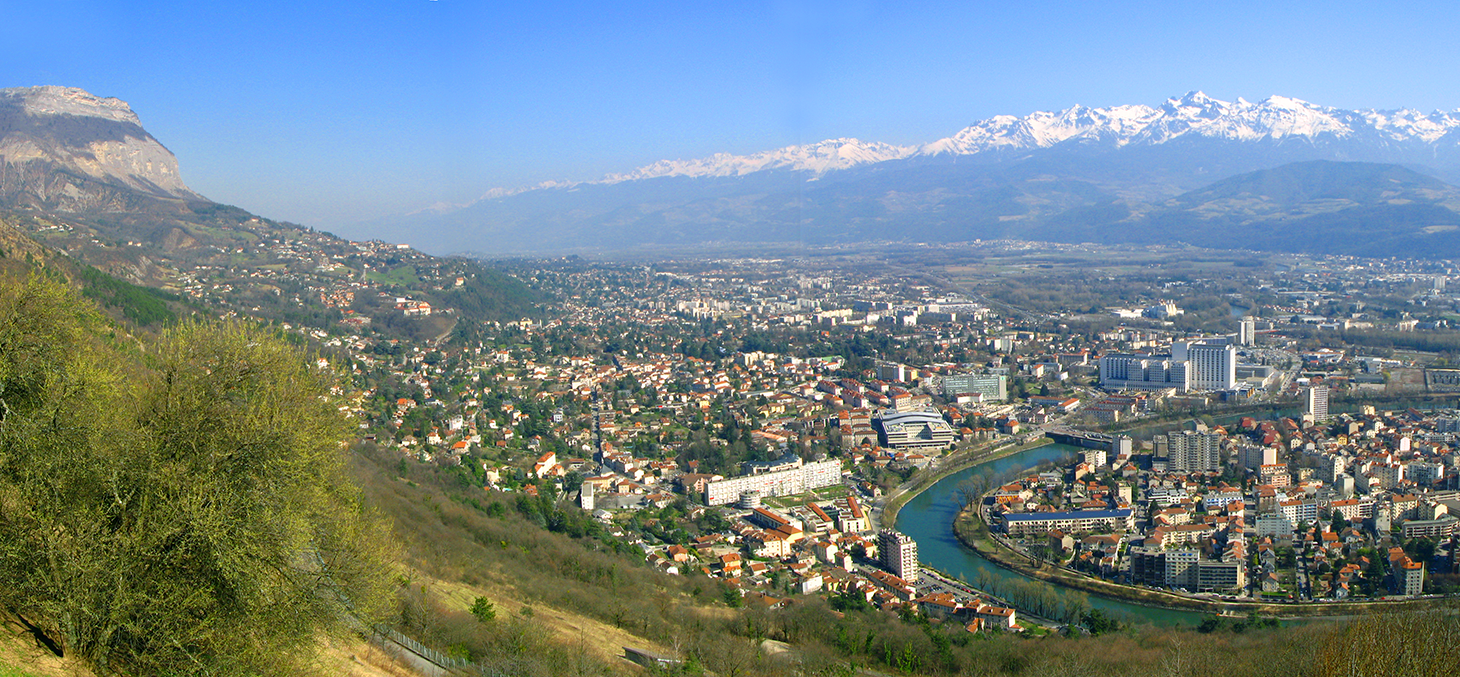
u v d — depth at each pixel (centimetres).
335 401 6856
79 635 5253
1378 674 8756
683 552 17888
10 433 5419
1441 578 16062
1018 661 12325
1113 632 14088
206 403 5956
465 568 12725
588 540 17638
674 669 10212
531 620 10719
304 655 6084
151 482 5503
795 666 11581
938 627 14000
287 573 5816
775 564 17862
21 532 5206
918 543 19988
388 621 8956
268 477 5819
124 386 6028
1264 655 11225
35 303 5778
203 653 5462
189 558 5447
